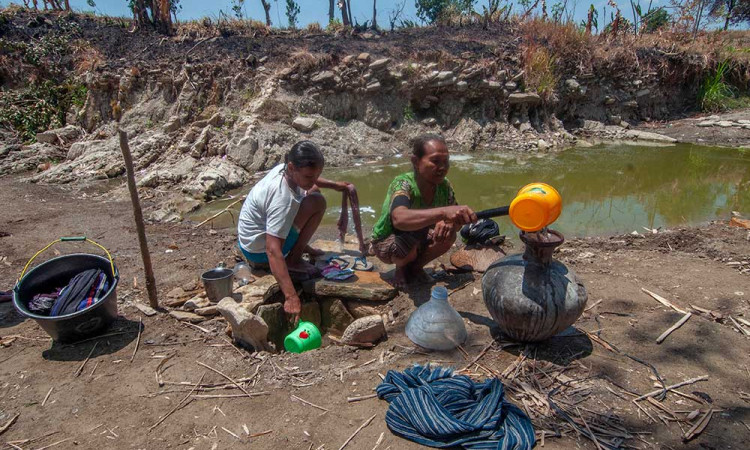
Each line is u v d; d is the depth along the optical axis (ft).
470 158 30.19
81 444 7.34
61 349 9.82
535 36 38.52
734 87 44.98
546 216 8.06
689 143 34.83
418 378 8.15
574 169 27.27
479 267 13.17
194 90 30.89
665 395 8.02
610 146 33.96
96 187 23.98
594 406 7.79
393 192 10.85
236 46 34.32
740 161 29.04
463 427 6.95
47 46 34.86
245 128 27.66
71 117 33.24
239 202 21.45
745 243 15.23
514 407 7.50
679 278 12.42
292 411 7.91
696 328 9.99
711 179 25.26
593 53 38.88
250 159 26.03
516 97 34.58
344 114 32.40
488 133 34.32
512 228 17.89
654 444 7.00
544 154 31.48
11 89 34.40
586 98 39.01
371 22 43.11
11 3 39.29
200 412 7.97
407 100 33.73
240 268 12.54
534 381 8.38
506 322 8.98
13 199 21.68
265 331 9.92
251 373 9.01
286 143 28.07
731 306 10.97
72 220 18.63
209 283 11.07
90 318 9.84
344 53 33.58
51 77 34.60
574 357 9.07
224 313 10.00
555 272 8.80
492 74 35.04
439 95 34.60
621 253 14.58
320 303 12.65
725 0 56.80
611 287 11.93
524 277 8.75
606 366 8.79
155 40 36.14
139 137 28.78
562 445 7.00
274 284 11.84
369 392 8.32
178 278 13.02
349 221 19.02
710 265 13.34
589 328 10.09
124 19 40.06
